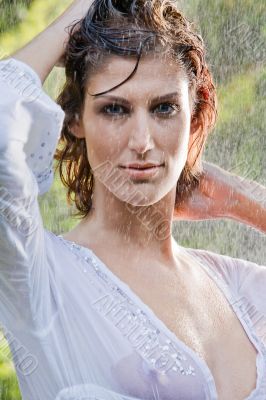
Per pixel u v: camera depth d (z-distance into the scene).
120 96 1.81
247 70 2.91
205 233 2.47
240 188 2.10
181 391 1.82
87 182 1.93
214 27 2.94
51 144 1.74
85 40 1.83
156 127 1.82
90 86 1.83
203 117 2.01
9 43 2.99
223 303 1.96
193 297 1.93
